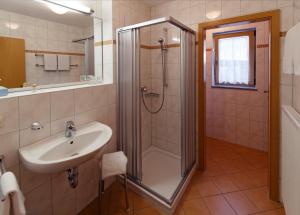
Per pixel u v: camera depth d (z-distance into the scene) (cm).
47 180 150
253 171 246
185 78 204
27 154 122
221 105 348
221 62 343
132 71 195
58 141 143
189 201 190
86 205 187
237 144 334
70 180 150
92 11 194
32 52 158
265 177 231
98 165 188
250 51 311
